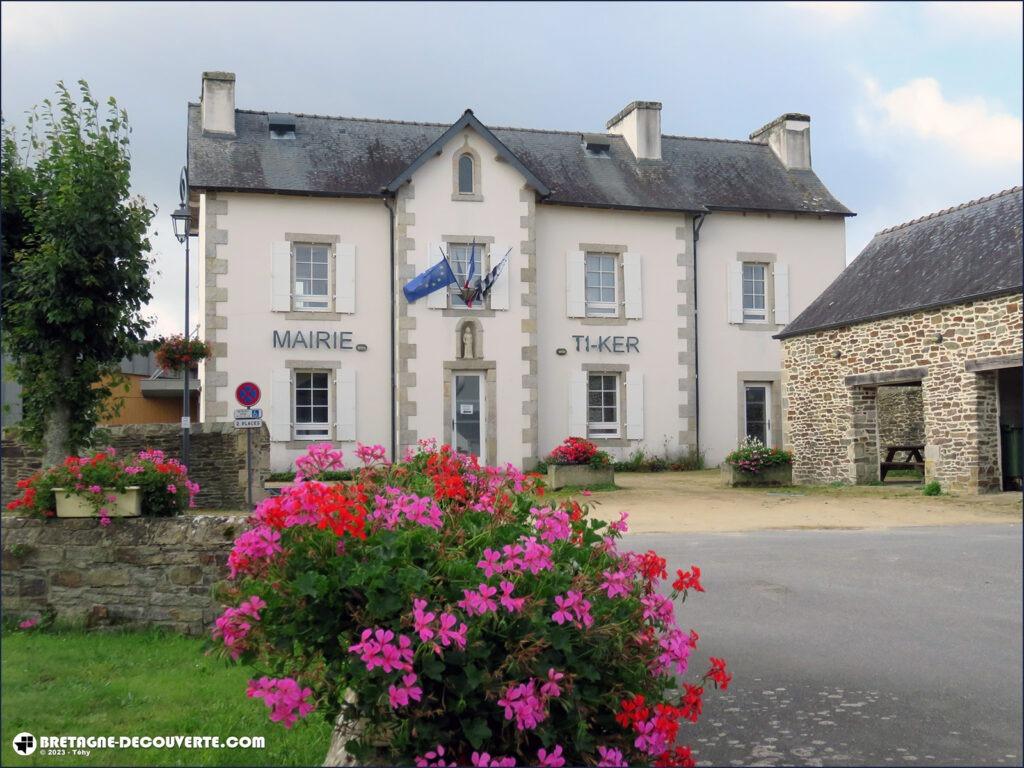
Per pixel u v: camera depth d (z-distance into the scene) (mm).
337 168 20953
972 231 15922
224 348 19781
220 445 14438
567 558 4176
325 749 4629
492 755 3881
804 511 13625
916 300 15688
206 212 19828
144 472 7191
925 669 5965
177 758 4469
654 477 19766
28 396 10992
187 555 6867
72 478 6945
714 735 4945
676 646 4105
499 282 20766
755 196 23359
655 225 22359
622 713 3852
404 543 3844
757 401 23172
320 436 20422
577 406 21547
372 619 3713
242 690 5500
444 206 20625
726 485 17641
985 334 14258
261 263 20047
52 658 6062
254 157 20625
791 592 8109
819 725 5047
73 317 10641
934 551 9844
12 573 6867
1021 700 5371
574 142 23734
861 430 17109
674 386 22234
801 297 23375
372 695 3619
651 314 22203
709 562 9484
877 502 14414
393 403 20453
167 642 6598
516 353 20797
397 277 20344
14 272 10750
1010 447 15031
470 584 3795
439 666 3564
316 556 3820
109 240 10789
